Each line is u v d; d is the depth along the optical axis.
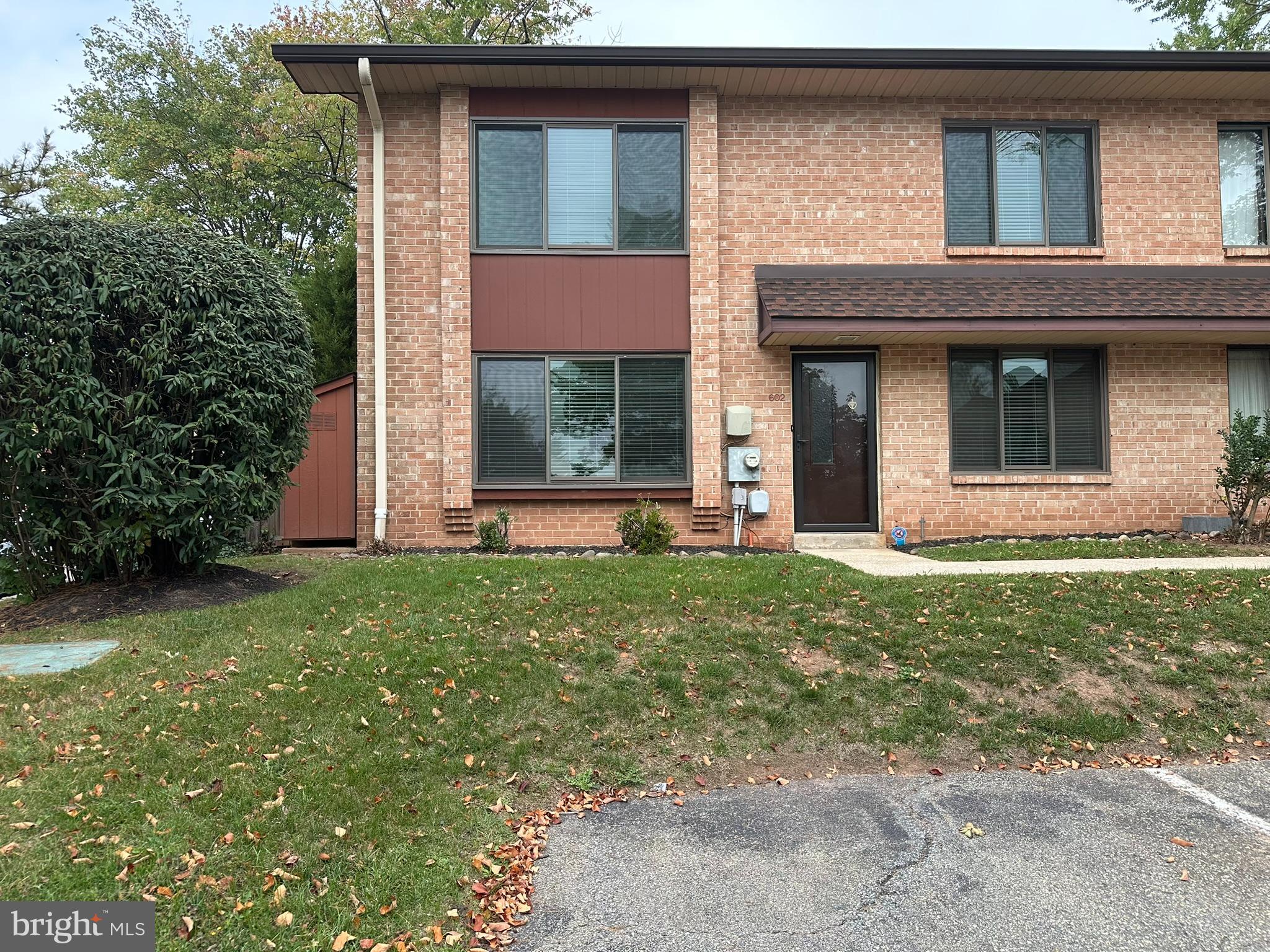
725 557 9.00
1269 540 10.41
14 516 6.70
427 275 11.02
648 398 11.24
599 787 4.44
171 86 29.34
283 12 26.75
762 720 5.11
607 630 6.15
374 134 10.88
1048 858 3.73
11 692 4.90
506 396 11.14
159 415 6.80
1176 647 6.10
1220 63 10.64
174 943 2.99
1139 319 10.29
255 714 4.68
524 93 11.05
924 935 3.15
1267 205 11.91
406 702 4.93
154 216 26.73
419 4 27.03
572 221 11.16
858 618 6.50
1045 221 11.63
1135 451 11.48
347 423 11.75
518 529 11.12
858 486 11.49
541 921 3.28
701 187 11.09
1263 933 3.14
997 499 11.42
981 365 11.52
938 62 10.52
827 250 11.40
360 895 3.35
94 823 3.60
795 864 3.69
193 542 6.98
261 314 7.37
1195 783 4.57
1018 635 6.23
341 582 7.48
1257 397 11.77
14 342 6.21
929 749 4.92
